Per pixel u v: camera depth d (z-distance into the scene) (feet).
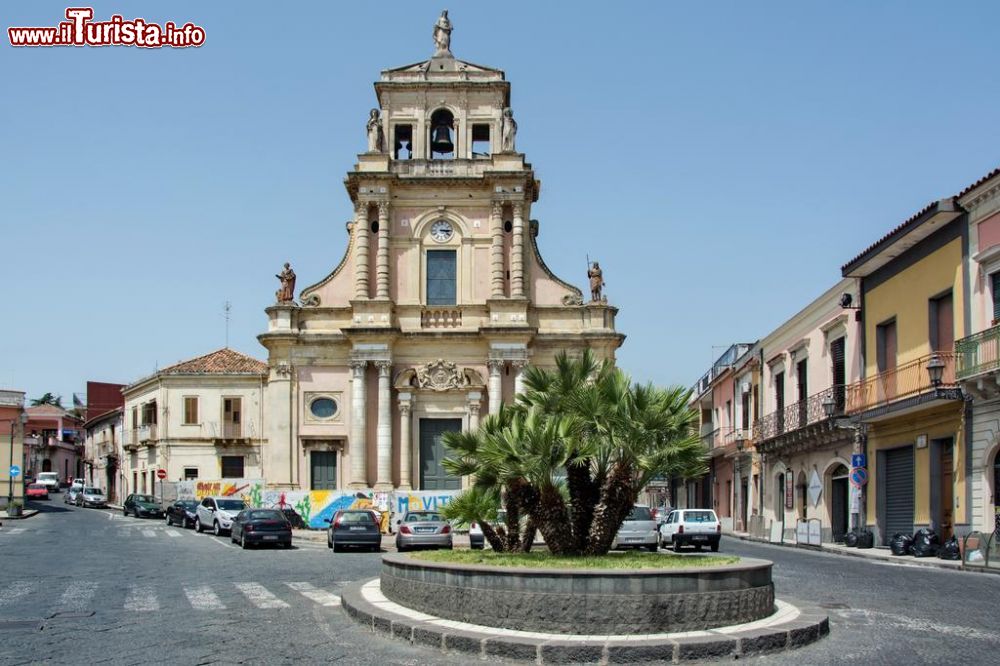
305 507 146.41
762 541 140.77
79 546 110.32
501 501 61.93
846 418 112.68
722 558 52.16
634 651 39.63
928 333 99.40
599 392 56.65
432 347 154.92
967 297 91.56
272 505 146.30
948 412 93.81
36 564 86.79
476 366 154.51
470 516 60.08
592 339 154.40
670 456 55.88
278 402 153.89
